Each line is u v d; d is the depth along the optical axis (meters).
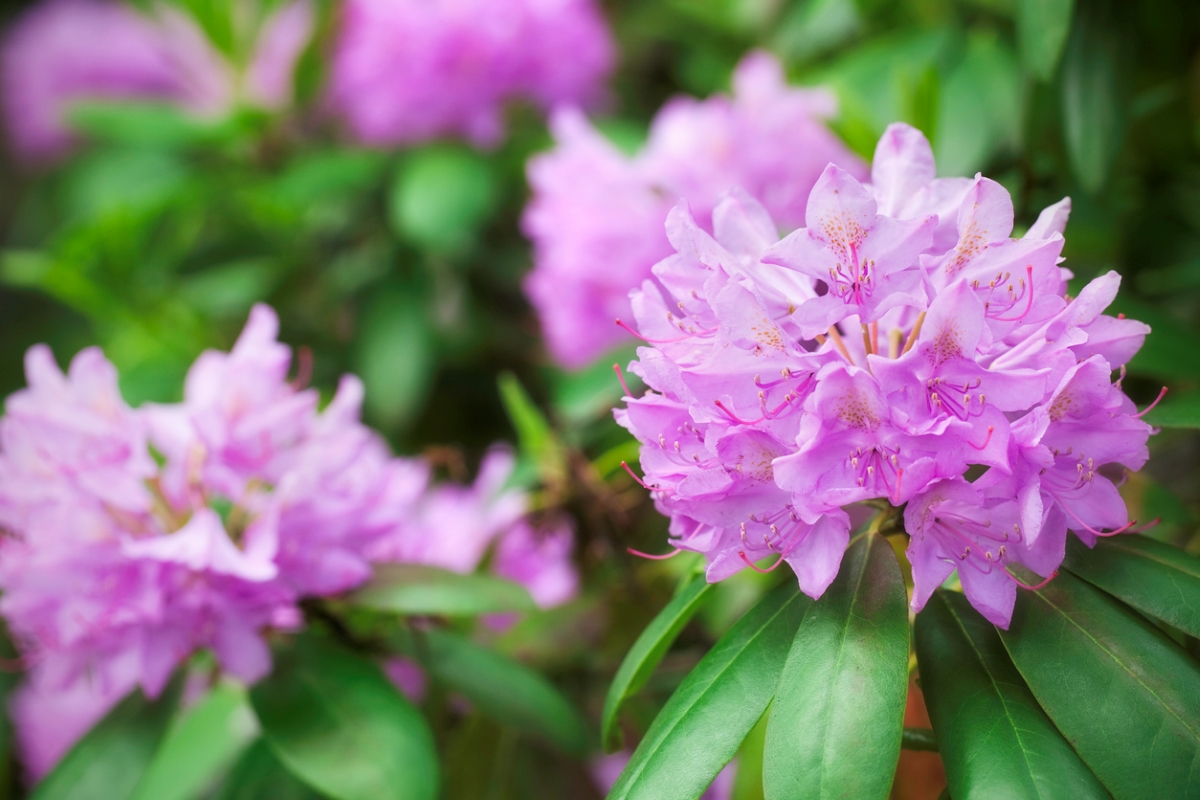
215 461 0.81
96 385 0.82
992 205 0.64
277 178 1.41
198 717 1.01
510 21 1.26
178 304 1.37
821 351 0.64
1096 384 0.64
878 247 0.64
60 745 1.20
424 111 1.31
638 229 1.02
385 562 0.88
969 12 1.04
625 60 1.65
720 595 1.05
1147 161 0.97
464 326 1.40
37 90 1.93
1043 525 0.65
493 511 1.04
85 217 1.65
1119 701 0.63
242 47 1.45
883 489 0.65
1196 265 0.95
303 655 0.83
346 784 0.77
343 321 1.45
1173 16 0.92
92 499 0.80
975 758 0.63
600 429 1.09
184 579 0.80
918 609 0.64
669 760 0.65
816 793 0.62
